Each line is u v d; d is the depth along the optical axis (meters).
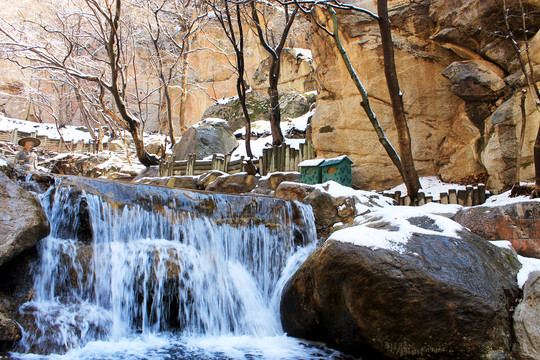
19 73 29.48
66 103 30.55
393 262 4.78
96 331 5.09
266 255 7.39
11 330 4.36
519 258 5.71
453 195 9.31
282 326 6.11
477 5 10.02
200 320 5.96
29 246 4.80
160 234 6.42
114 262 5.68
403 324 4.64
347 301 4.92
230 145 17.80
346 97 12.55
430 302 4.58
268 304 6.83
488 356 4.49
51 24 19.16
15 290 4.85
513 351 4.56
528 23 9.59
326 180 10.62
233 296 6.46
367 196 9.01
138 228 6.21
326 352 5.23
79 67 20.69
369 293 4.75
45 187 5.77
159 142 23.39
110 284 5.55
